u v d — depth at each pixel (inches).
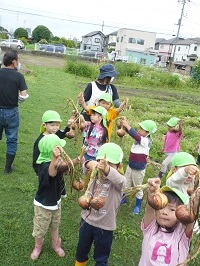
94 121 192.4
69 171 128.5
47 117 160.6
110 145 127.6
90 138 192.4
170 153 253.3
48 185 134.9
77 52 1672.0
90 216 128.3
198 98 901.8
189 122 510.9
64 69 1025.5
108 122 202.4
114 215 128.3
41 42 2456.9
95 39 3289.9
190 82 1149.1
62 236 168.2
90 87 212.2
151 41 2753.4
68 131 181.0
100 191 124.6
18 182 219.1
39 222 143.5
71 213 191.2
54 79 799.1
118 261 156.3
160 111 584.4
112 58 1740.9
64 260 150.8
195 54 2837.1
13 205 191.3
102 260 132.2
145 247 108.3
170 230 106.3
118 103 217.9
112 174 118.9
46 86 652.7
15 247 155.5
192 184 143.3
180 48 3132.4
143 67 1214.9
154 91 936.3
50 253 154.3
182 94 951.0
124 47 2728.8
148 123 197.2
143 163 195.6
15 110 217.0
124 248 166.7
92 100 212.1
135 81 1053.2
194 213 97.3
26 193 206.2
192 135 421.7
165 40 3513.8
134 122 455.5
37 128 346.6
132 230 180.9
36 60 1253.7
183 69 2228.1
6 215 180.2
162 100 773.9
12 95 211.2
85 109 198.8
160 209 100.1
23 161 255.3
